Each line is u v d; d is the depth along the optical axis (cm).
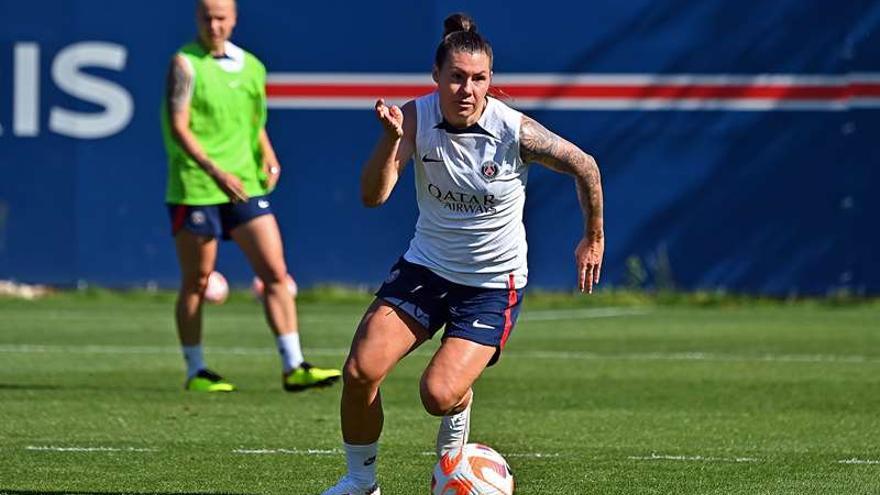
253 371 4341
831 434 3169
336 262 6644
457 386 2189
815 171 6462
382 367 2206
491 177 2223
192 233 3728
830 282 6494
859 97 6431
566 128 6506
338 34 6581
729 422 3344
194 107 3678
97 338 5238
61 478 2578
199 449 2908
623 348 5019
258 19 6594
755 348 5019
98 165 6669
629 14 6462
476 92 2177
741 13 6438
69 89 6662
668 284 6556
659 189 6512
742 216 6500
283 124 6612
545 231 6550
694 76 6469
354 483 2278
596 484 2550
